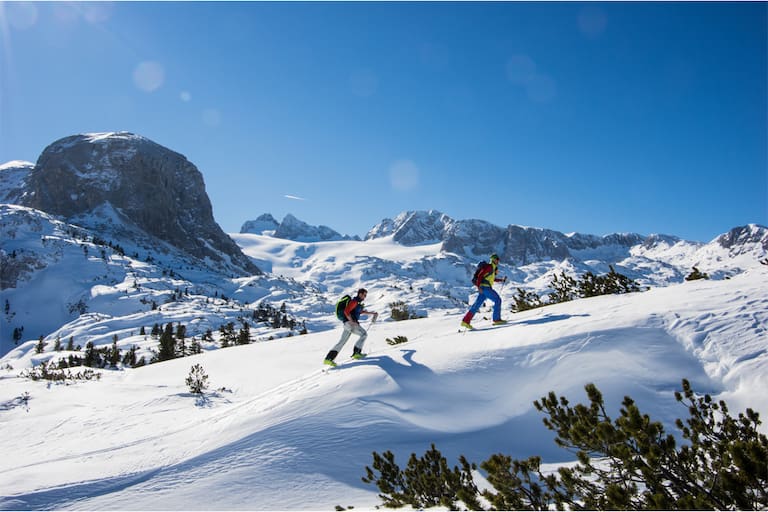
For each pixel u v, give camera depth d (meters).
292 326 114.12
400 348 9.42
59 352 59.56
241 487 5.81
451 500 4.86
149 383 17.83
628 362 6.93
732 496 3.46
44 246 166.00
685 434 4.43
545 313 10.22
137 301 135.62
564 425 4.74
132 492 5.90
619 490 3.68
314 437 6.61
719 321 7.10
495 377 7.45
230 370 18.23
